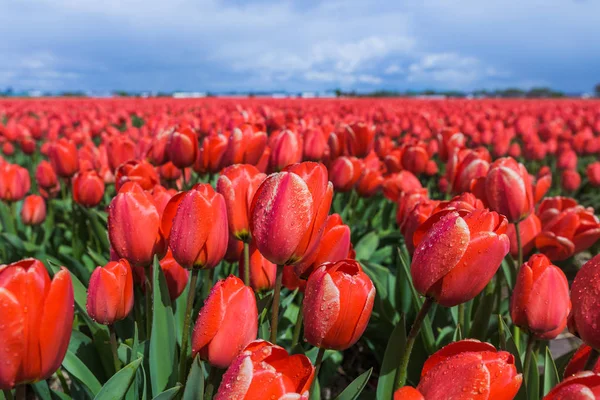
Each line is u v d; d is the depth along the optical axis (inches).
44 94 2011.6
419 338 112.7
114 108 713.0
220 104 791.7
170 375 79.4
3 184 165.6
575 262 206.4
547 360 79.0
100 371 96.5
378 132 438.3
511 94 2228.1
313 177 62.7
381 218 218.7
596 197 299.1
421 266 59.9
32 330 47.5
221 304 57.5
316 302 56.7
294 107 740.7
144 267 85.7
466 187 125.8
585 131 348.2
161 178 157.8
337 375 141.2
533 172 375.6
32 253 152.3
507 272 119.4
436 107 801.6
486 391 45.6
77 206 168.6
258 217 62.8
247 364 45.4
